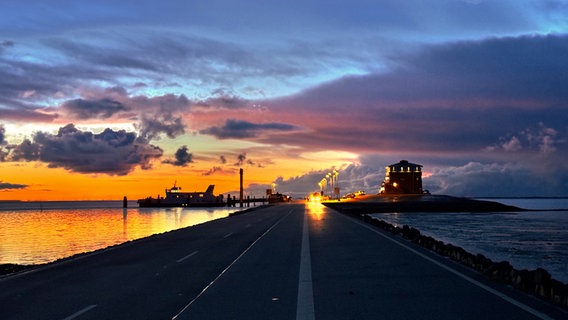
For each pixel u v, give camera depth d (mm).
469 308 10180
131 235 60719
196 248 23562
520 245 43312
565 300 10242
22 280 15297
